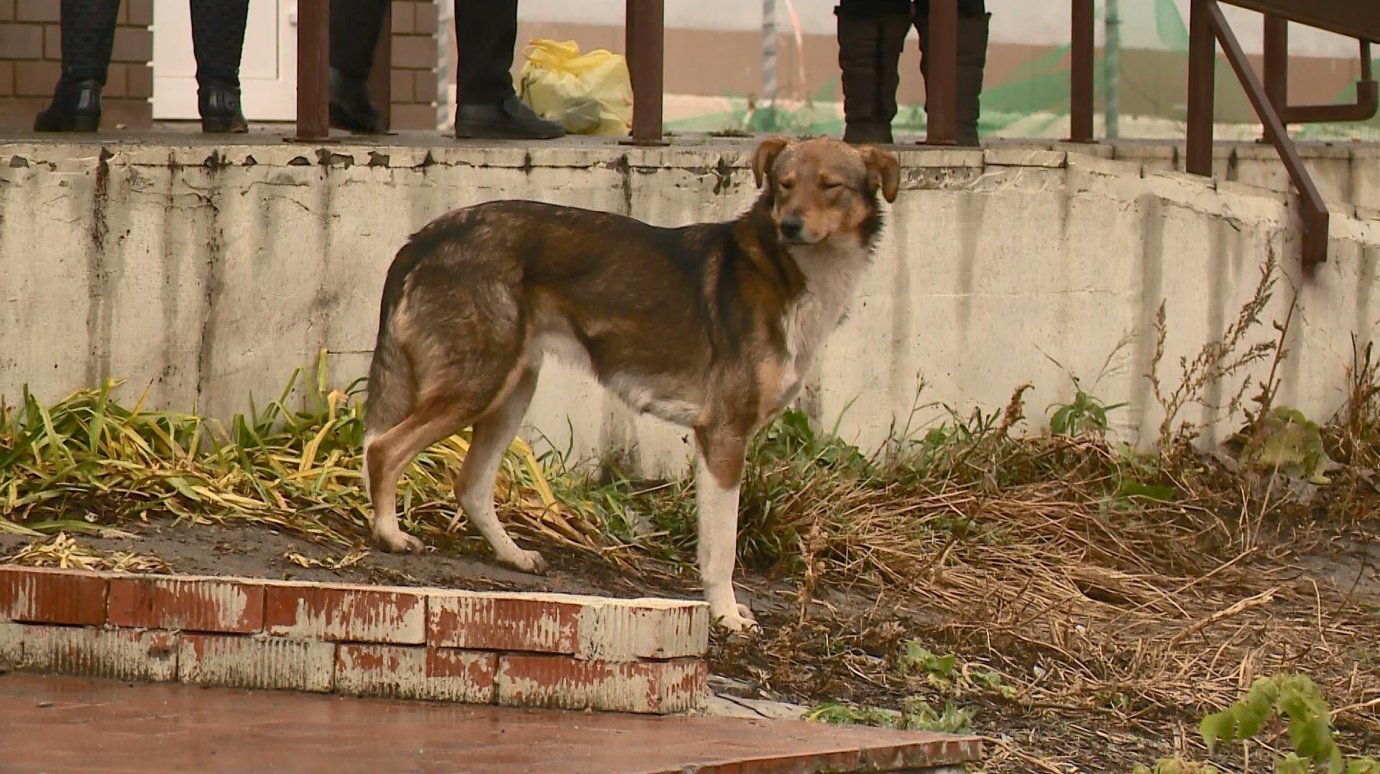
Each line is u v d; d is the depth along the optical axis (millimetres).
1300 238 14219
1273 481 13352
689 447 12336
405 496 10750
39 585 7746
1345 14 14703
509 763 6453
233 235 11312
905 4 13977
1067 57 21672
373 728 6965
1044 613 10453
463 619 7547
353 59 13570
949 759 7141
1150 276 13586
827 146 9680
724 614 9633
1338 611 11336
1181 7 21344
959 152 12883
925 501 12086
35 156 10922
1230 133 20453
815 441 12438
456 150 11672
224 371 11352
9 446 10484
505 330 9867
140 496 10203
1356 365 14609
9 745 6477
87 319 11086
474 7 12773
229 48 12984
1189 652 10297
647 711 7449
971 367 13070
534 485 11266
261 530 10055
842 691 8891
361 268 11570
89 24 12695
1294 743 7023
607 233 10008
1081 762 8367
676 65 22797
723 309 9766
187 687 7613
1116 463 13062
